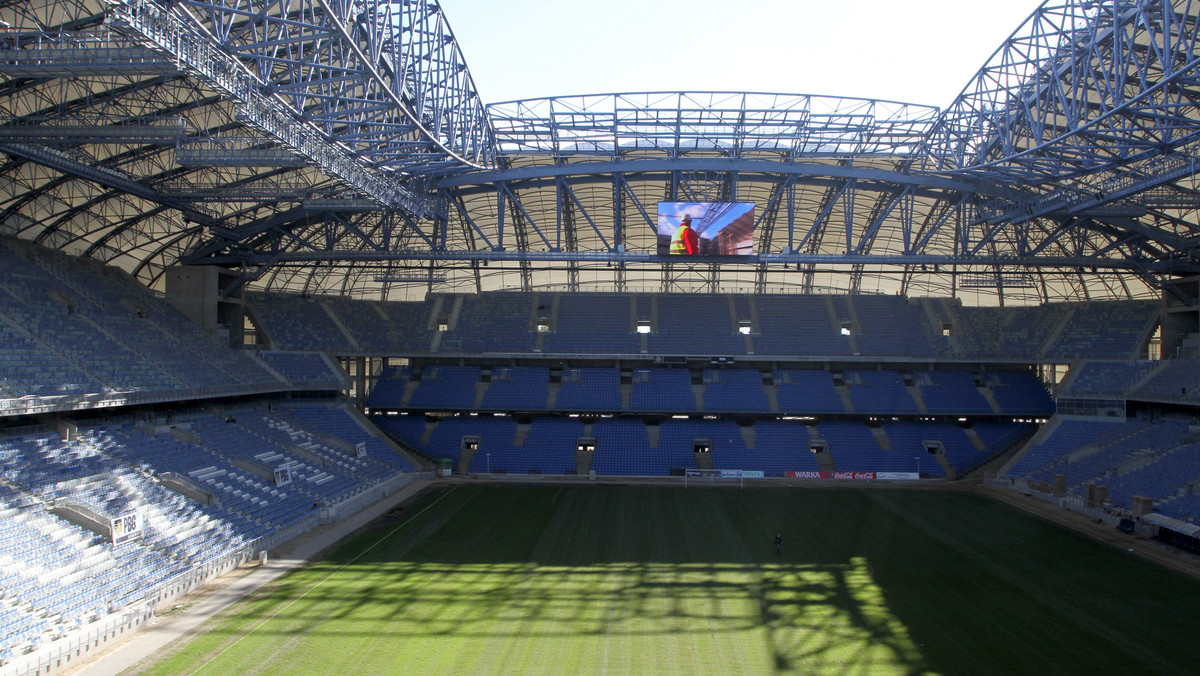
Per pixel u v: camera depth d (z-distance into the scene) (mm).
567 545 42750
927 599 33531
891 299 83312
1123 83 34219
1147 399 59500
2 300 44781
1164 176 40625
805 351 76750
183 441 49688
